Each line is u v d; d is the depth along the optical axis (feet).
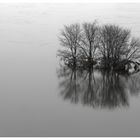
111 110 195.62
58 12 622.95
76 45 288.10
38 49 335.06
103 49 284.20
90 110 195.00
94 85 246.47
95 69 283.38
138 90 233.96
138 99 215.10
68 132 165.48
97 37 283.79
